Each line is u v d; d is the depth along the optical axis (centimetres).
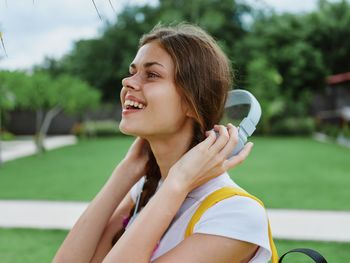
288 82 3073
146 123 119
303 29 3238
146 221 111
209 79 120
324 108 3100
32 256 476
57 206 737
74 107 2203
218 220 112
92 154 1708
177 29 123
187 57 118
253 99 128
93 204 147
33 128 3016
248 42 3173
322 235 555
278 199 790
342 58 3284
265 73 2717
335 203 752
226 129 119
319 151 1722
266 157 1512
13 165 1370
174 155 126
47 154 1723
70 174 1150
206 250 110
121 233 142
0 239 542
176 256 111
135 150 148
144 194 142
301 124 2655
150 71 119
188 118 123
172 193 112
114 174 149
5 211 700
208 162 115
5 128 2870
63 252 142
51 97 1728
